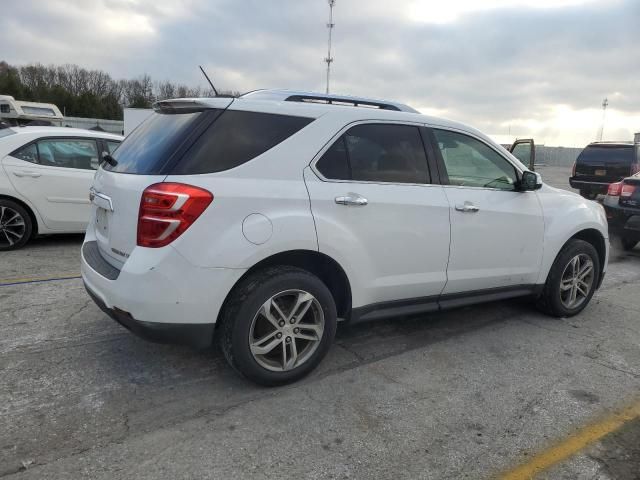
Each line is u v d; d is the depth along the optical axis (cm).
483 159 419
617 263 758
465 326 456
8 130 680
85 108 6281
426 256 374
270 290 308
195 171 291
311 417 298
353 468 254
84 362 355
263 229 299
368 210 341
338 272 342
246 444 270
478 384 346
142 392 319
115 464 250
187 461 255
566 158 4188
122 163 337
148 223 282
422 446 274
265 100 331
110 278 301
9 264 595
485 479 249
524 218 431
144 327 287
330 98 380
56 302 470
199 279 286
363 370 361
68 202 680
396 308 377
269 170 310
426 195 372
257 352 314
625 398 333
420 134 382
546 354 400
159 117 349
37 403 301
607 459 268
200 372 348
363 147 351
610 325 472
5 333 398
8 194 641
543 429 294
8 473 240
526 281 450
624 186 789
